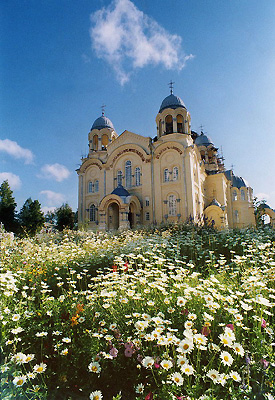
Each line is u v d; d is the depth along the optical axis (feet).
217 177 150.10
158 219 115.03
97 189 138.31
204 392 9.29
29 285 20.99
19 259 29.22
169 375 9.77
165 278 18.03
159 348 11.37
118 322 13.70
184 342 9.92
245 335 12.75
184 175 113.29
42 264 27.61
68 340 12.25
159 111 134.72
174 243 39.83
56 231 64.23
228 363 9.27
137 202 117.50
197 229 56.08
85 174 142.31
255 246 30.89
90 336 12.54
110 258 31.07
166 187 116.67
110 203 116.06
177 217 111.14
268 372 9.84
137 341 11.50
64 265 28.32
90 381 11.21
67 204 166.09
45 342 13.32
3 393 9.68
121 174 130.72
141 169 124.16
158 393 9.91
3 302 15.46
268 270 19.22
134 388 10.66
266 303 12.66
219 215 129.18
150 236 46.57
